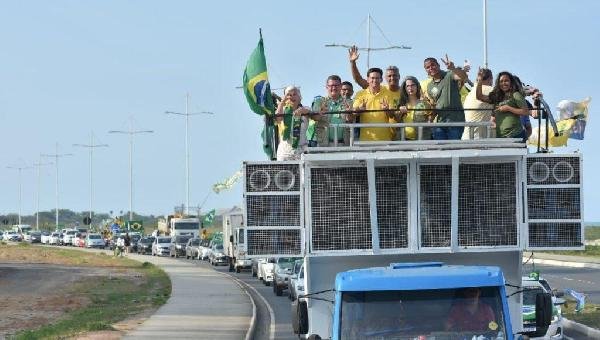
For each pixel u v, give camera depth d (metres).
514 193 30.98
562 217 31.03
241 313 76.75
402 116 34.66
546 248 31.05
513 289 31.39
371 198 30.83
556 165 31.05
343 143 34.88
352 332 26.72
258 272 126.56
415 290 26.86
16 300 97.25
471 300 26.80
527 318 43.19
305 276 31.84
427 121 34.34
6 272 144.38
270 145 35.72
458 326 26.61
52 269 154.38
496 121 33.38
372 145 31.39
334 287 30.62
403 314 26.73
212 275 138.00
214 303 86.81
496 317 26.67
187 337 59.72
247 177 31.53
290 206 31.47
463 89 37.81
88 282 125.81
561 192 31.08
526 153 30.83
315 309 31.56
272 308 82.81
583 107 36.94
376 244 30.91
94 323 67.88
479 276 26.95
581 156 31.02
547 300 29.12
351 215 31.28
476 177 31.16
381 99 34.75
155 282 125.69
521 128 33.44
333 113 33.22
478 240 31.03
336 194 31.31
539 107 33.03
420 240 31.02
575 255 174.12
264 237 31.42
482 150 30.72
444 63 34.69
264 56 36.72
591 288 96.38
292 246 31.41
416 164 31.09
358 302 26.94
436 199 31.12
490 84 36.41
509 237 30.97
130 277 136.88
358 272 27.75
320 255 31.14
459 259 31.44
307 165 31.28
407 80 34.47
